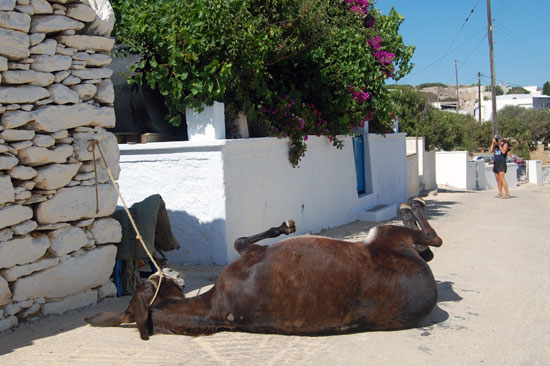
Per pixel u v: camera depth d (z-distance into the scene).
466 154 28.16
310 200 11.16
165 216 7.07
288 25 9.56
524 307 5.75
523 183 35.03
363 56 11.48
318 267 4.70
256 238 5.16
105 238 6.13
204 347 4.65
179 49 7.92
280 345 4.67
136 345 4.71
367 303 4.80
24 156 5.30
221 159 8.03
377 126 15.45
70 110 5.71
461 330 5.04
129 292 6.56
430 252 5.79
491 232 11.04
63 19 5.66
